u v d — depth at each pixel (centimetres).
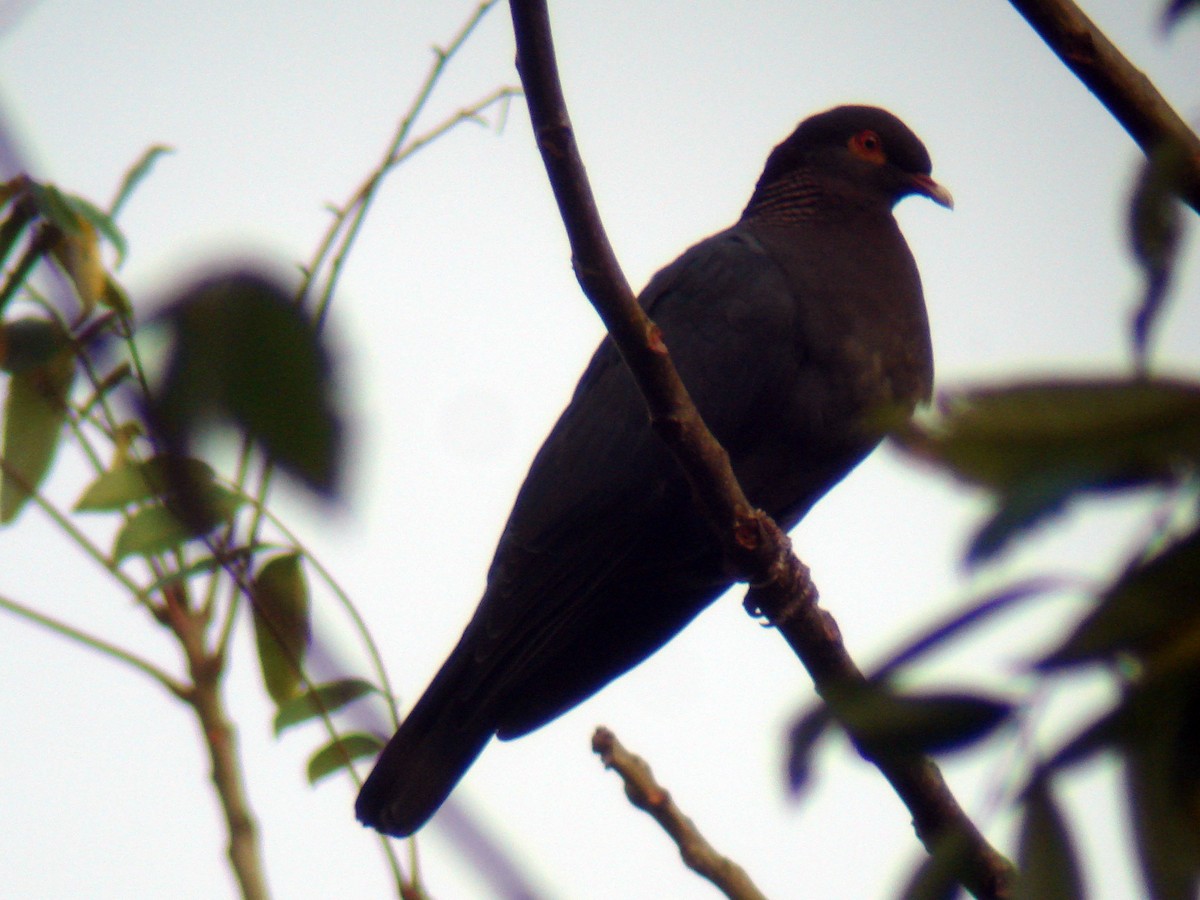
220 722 604
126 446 577
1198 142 314
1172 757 230
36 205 435
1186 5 307
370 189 599
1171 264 276
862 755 272
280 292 236
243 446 236
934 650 245
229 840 585
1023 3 537
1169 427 230
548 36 501
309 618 609
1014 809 239
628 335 571
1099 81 531
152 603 626
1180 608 227
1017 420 238
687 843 528
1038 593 240
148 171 516
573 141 521
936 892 270
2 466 566
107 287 452
